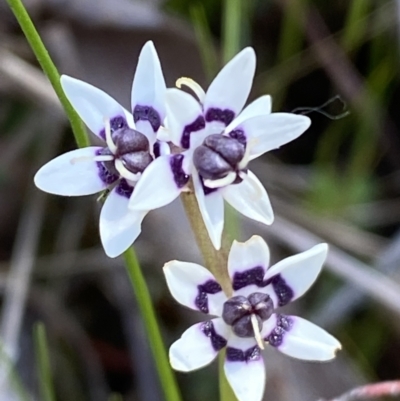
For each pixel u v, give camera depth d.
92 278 0.35
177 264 0.24
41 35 0.37
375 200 0.37
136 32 0.36
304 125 0.24
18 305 0.33
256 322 0.24
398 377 0.33
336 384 0.32
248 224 0.33
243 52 0.24
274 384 0.31
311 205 0.36
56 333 0.34
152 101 0.24
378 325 0.33
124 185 0.24
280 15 0.40
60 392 0.33
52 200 0.36
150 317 0.27
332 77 0.37
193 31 0.36
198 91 0.24
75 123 0.25
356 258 0.35
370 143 0.37
